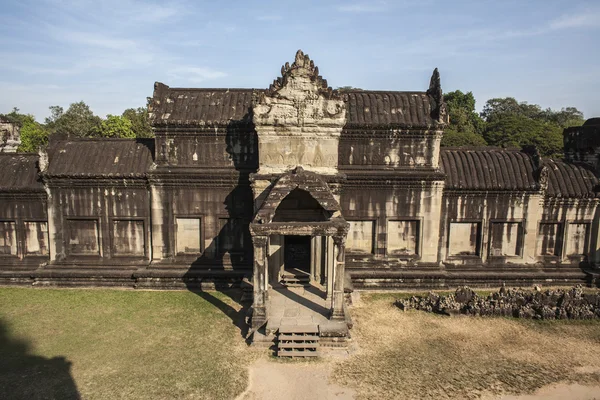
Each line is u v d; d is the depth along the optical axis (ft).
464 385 48.96
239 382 49.03
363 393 47.19
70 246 80.84
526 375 51.21
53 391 46.96
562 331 63.05
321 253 74.28
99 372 50.75
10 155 84.53
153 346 57.00
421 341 59.31
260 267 58.49
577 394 47.52
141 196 79.05
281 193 59.72
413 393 47.29
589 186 82.43
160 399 45.83
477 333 62.03
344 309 63.62
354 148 77.82
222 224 79.05
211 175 76.54
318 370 51.62
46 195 79.66
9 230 81.66
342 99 68.54
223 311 68.69
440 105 76.79
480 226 81.30
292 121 68.54
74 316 66.49
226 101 79.97
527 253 82.43
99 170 77.97
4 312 67.82
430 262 80.28
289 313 61.82
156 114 77.05
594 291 80.38
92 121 271.49
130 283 79.71
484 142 224.12
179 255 79.87
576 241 84.12
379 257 79.77
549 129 239.91
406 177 76.95
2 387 47.52
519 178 80.33
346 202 78.23
